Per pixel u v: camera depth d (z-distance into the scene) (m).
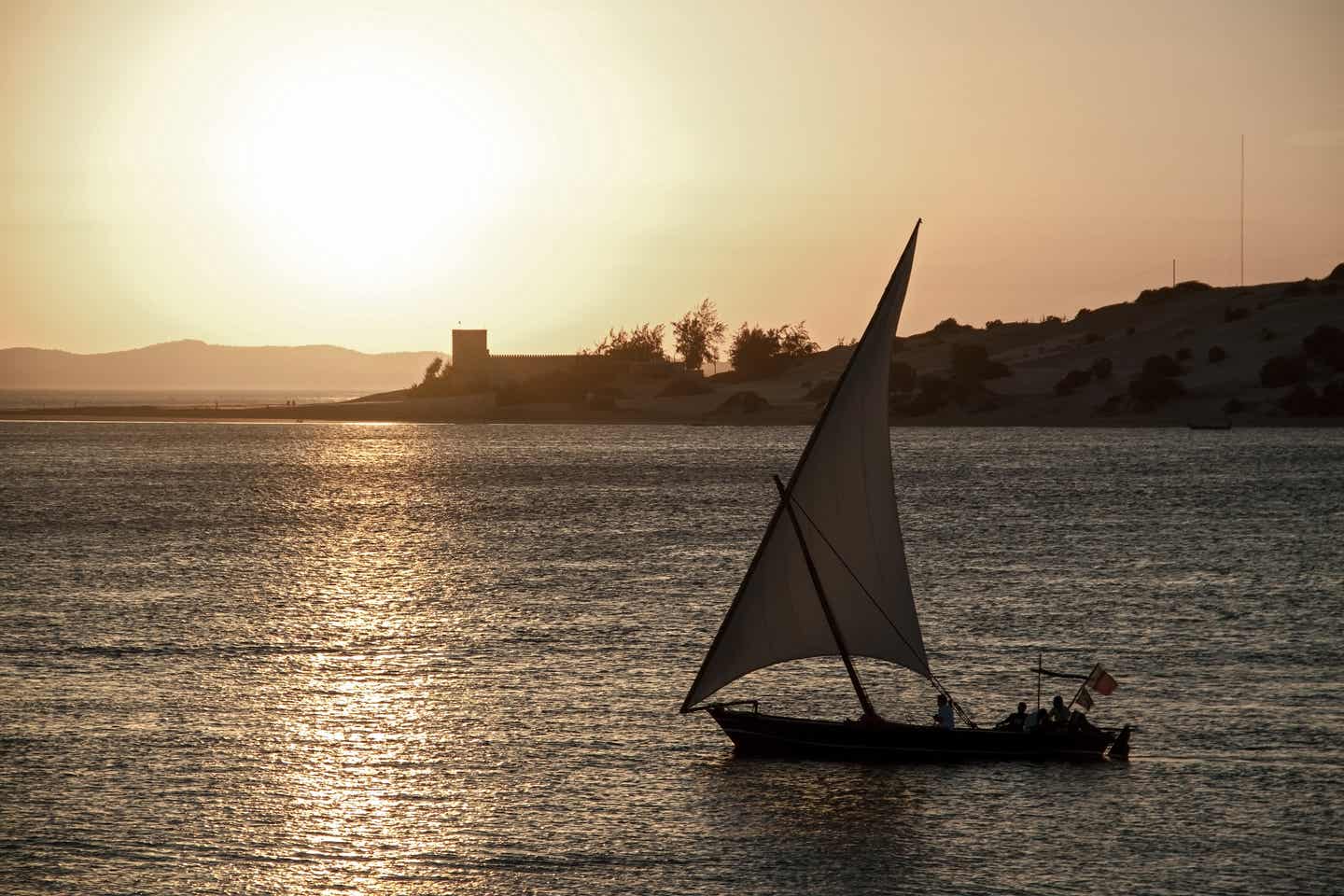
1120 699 157.38
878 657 138.50
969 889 104.44
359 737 143.50
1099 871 107.38
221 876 107.31
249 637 197.62
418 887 105.75
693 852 111.88
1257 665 174.62
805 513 134.62
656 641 194.25
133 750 138.50
